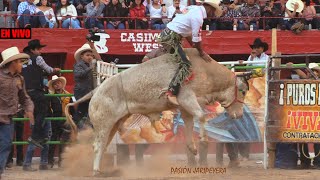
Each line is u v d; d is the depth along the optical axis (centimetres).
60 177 1811
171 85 1742
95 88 1972
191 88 1770
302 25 3039
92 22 2995
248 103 2028
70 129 2111
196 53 1808
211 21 3055
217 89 1830
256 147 2594
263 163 2111
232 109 1872
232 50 2998
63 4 3062
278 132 1966
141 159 2111
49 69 2083
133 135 2038
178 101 1759
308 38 3059
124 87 1788
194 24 1756
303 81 1945
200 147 2050
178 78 1741
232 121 2034
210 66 1805
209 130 2038
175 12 3048
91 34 2127
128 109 1800
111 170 1848
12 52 1673
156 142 2041
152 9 3108
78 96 2073
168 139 2044
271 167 2020
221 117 2038
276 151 2050
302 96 1948
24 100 1736
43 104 2062
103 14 3044
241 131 2031
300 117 1950
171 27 1769
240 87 1869
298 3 3152
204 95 1806
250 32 3009
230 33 3008
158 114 1820
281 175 1761
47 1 3083
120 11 3048
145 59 1930
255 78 2025
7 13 3083
